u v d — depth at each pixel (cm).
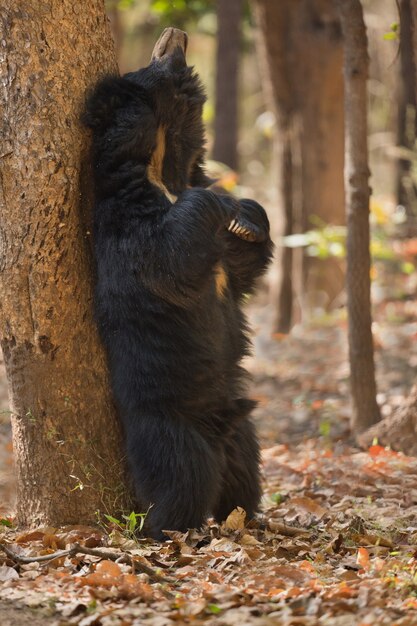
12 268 976
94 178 994
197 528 1005
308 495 1228
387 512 1109
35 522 1018
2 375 1958
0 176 960
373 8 3256
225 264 1080
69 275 987
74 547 874
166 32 1062
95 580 812
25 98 944
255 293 1155
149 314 988
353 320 1465
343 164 2578
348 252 1454
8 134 951
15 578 836
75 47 963
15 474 1047
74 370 1005
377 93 3294
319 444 1555
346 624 709
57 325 989
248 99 5134
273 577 832
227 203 986
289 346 2344
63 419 1005
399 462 1304
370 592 774
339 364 2100
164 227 956
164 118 1032
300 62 2519
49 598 782
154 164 1021
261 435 1681
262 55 2575
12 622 736
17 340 993
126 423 1016
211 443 1038
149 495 1005
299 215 2609
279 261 2642
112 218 981
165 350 994
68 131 963
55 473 1008
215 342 1030
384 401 1748
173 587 832
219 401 1039
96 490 1023
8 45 936
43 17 938
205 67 4981
